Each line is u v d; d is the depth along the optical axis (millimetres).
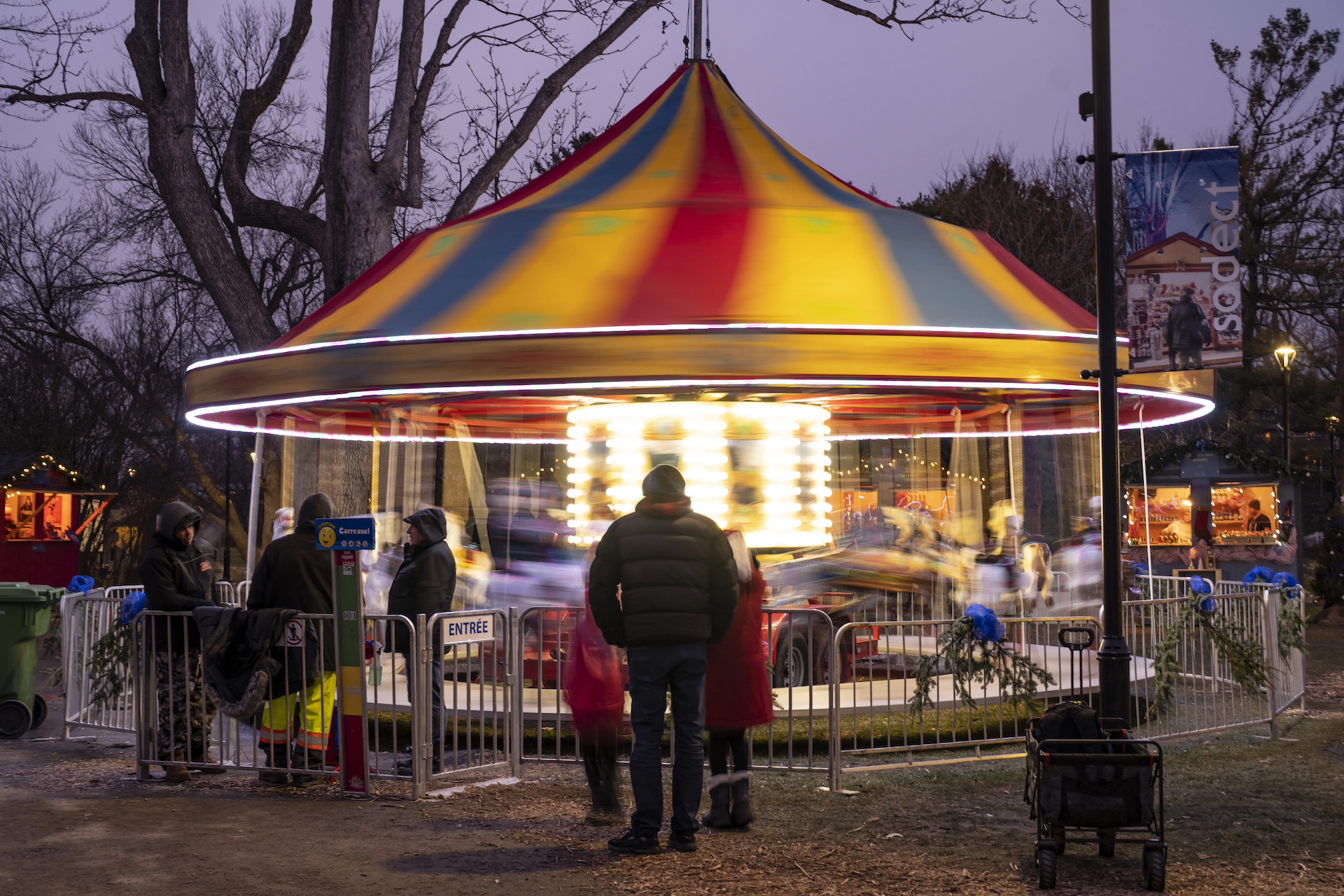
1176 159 6711
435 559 7859
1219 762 8266
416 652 7160
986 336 8680
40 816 6625
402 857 5789
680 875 5512
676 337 8305
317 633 7441
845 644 9883
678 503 6047
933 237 10531
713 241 9672
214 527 34469
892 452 13914
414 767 7121
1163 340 6684
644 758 5922
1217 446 22688
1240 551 22578
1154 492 23172
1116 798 5309
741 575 6449
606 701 6516
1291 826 6465
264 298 34844
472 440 12758
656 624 5891
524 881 5383
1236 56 36781
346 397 9180
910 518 12469
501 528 12219
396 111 16969
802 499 10180
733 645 6426
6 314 33812
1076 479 12836
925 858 5809
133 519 36812
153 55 17781
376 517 12305
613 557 6020
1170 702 9281
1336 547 20250
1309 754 8562
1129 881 5430
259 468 12023
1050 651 11156
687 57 13039
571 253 9703
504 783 7566
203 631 7410
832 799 7117
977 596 11898
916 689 7945
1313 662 14273
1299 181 36531
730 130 11953
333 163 17312
